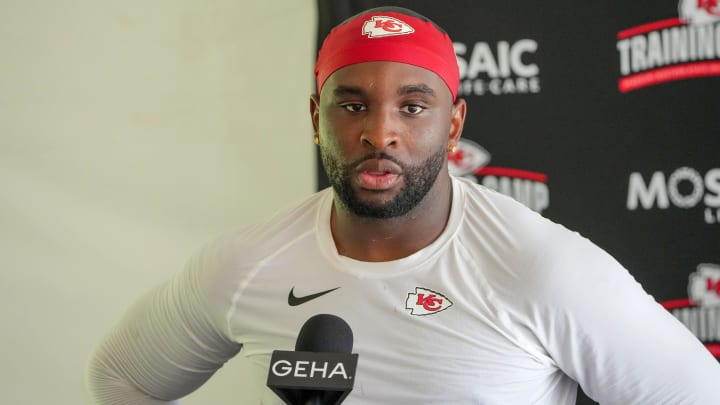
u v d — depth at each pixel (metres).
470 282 3.18
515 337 3.12
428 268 3.23
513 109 5.37
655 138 5.26
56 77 5.64
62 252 5.67
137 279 5.70
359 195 3.07
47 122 5.64
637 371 3.09
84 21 5.62
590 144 5.32
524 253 3.16
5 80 5.63
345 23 3.28
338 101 3.11
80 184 5.67
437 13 5.40
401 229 3.23
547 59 5.34
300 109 5.64
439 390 3.13
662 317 3.17
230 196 5.69
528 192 5.37
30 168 5.64
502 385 3.13
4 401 5.74
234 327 3.53
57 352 5.72
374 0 5.41
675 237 5.26
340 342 2.74
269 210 5.69
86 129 5.66
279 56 5.65
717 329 5.22
